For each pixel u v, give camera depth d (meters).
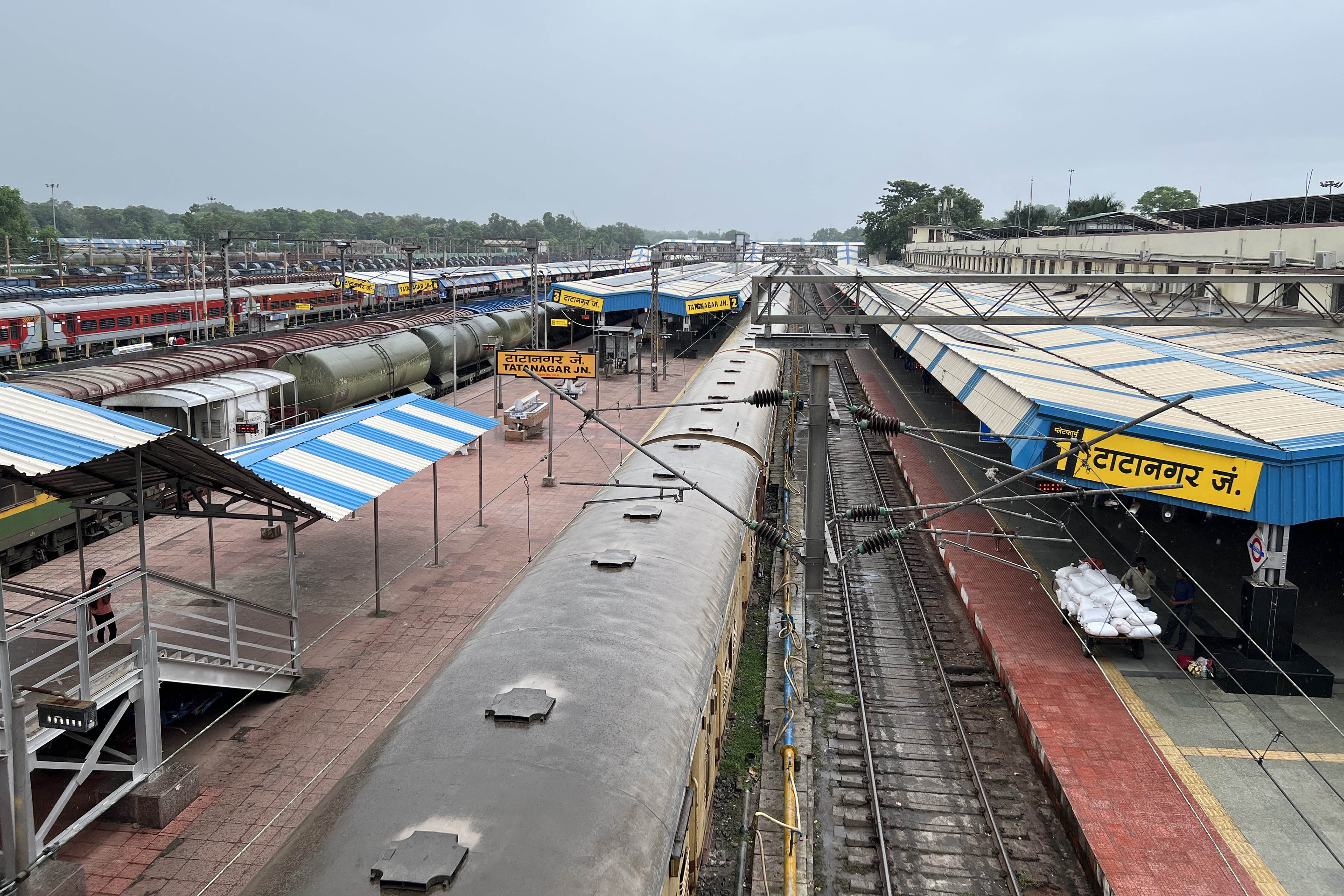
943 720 14.16
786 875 9.34
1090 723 13.15
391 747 6.89
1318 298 25.17
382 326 38.78
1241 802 11.30
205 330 47.97
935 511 24.05
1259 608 14.59
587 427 34.34
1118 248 40.75
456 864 5.44
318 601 17.08
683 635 9.13
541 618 8.96
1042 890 10.32
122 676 10.30
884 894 10.25
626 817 6.19
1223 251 31.55
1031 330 31.98
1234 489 14.22
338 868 5.52
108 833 10.27
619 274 90.00
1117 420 15.32
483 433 19.81
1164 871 9.94
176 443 10.76
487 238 170.00
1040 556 20.36
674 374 47.22
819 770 12.72
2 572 18.14
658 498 13.44
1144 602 15.98
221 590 17.02
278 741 12.24
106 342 41.31
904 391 43.62
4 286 57.94
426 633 15.78
